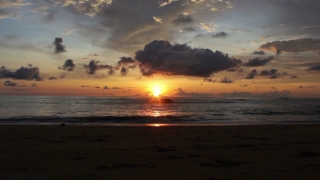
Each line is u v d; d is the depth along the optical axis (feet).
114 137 43.52
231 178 18.76
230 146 34.14
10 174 19.99
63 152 29.71
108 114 128.36
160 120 91.09
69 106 220.64
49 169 21.59
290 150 30.94
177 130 54.13
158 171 20.94
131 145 35.06
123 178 18.89
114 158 26.32
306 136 44.65
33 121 85.51
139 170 21.27
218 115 118.52
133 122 83.92
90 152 29.78
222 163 23.71
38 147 33.35
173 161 24.82
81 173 20.29
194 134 47.52
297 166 22.36
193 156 27.37
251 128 57.98
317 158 25.91
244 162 24.22
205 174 19.93
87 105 248.11
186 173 20.25
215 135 46.16
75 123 79.77
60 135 45.98
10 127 59.00
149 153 29.14
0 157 26.78
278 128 58.03
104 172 20.61
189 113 136.26
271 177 18.97
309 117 105.70
